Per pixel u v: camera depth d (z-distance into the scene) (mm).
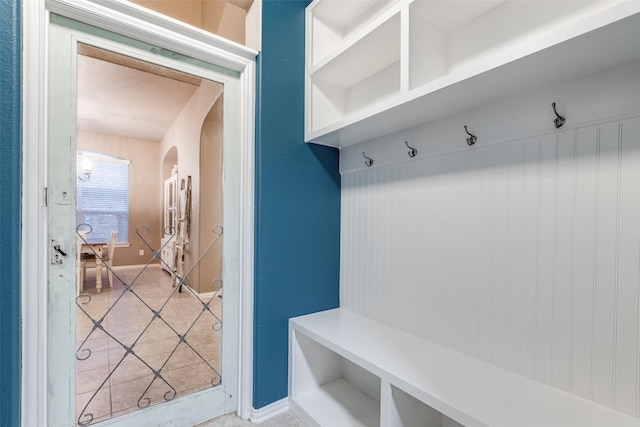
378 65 1576
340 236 1909
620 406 898
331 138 1663
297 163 1697
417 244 1471
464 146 1286
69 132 1170
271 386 1581
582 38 757
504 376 1110
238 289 1591
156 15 1270
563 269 1016
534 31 1055
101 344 1254
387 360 1222
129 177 1316
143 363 1351
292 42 1676
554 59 866
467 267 1275
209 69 1495
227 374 1562
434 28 1260
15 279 1013
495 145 1190
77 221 1193
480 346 1226
